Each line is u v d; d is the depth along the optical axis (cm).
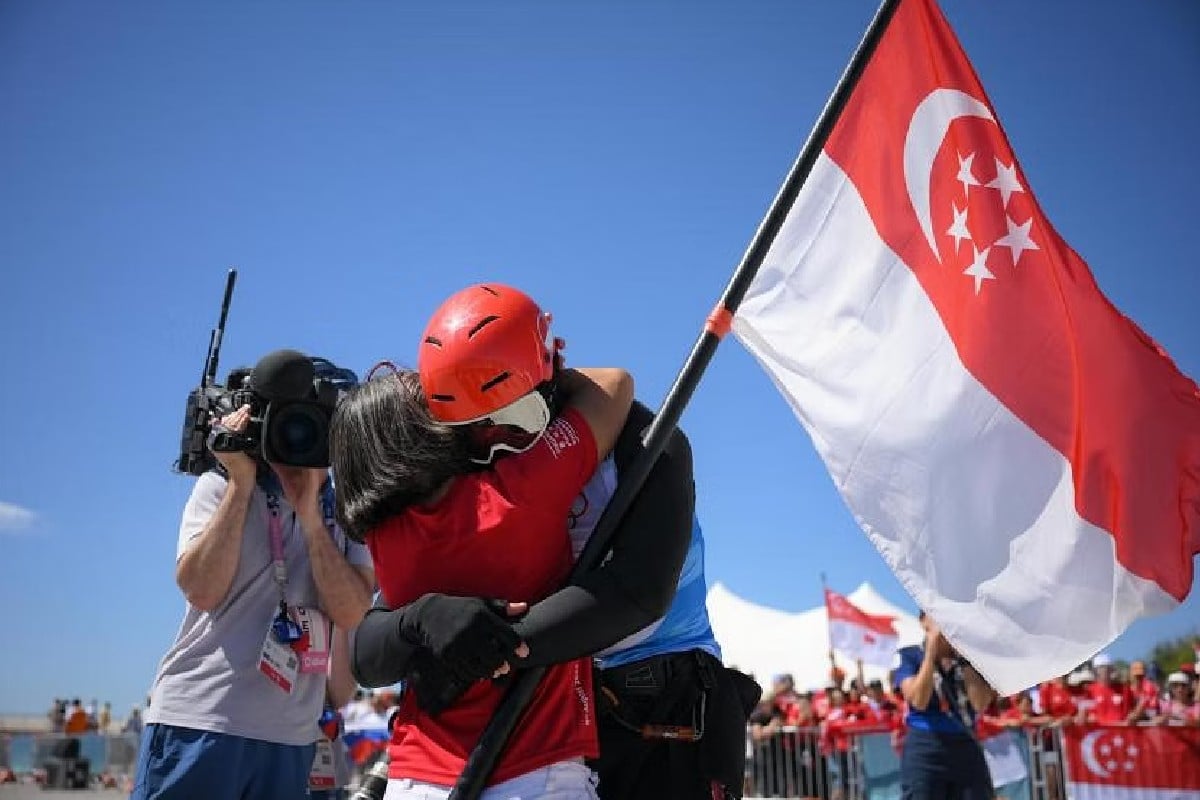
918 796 750
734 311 254
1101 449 342
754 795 1399
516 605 223
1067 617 334
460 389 229
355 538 248
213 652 356
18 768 1736
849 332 350
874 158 361
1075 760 942
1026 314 349
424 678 229
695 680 275
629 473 235
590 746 236
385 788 275
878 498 340
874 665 1566
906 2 370
